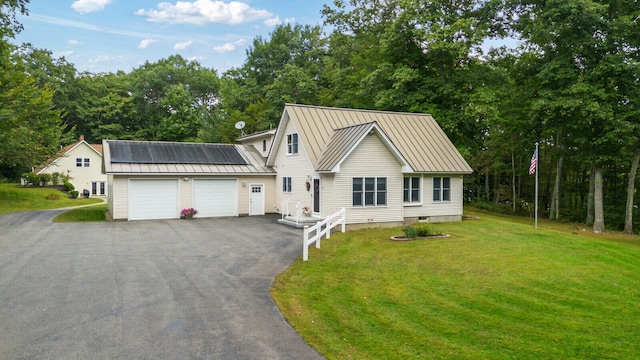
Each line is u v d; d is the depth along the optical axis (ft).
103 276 36.29
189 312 27.86
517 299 32.17
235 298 30.96
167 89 203.41
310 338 24.25
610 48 81.66
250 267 40.24
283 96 139.64
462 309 29.71
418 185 75.15
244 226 68.95
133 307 28.58
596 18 78.28
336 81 129.49
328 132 74.38
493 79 94.38
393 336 24.97
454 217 78.74
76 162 158.10
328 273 38.34
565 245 55.21
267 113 142.92
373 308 29.50
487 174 132.57
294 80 141.79
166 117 191.52
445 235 58.39
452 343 24.18
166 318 26.71
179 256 44.88
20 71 102.12
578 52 82.84
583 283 36.96
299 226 65.77
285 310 28.68
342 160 63.00
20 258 43.04
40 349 21.89
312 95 144.15
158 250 48.08
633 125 79.97
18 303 28.99
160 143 88.84
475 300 31.65
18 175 142.20
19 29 91.25
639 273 42.39
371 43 129.80
